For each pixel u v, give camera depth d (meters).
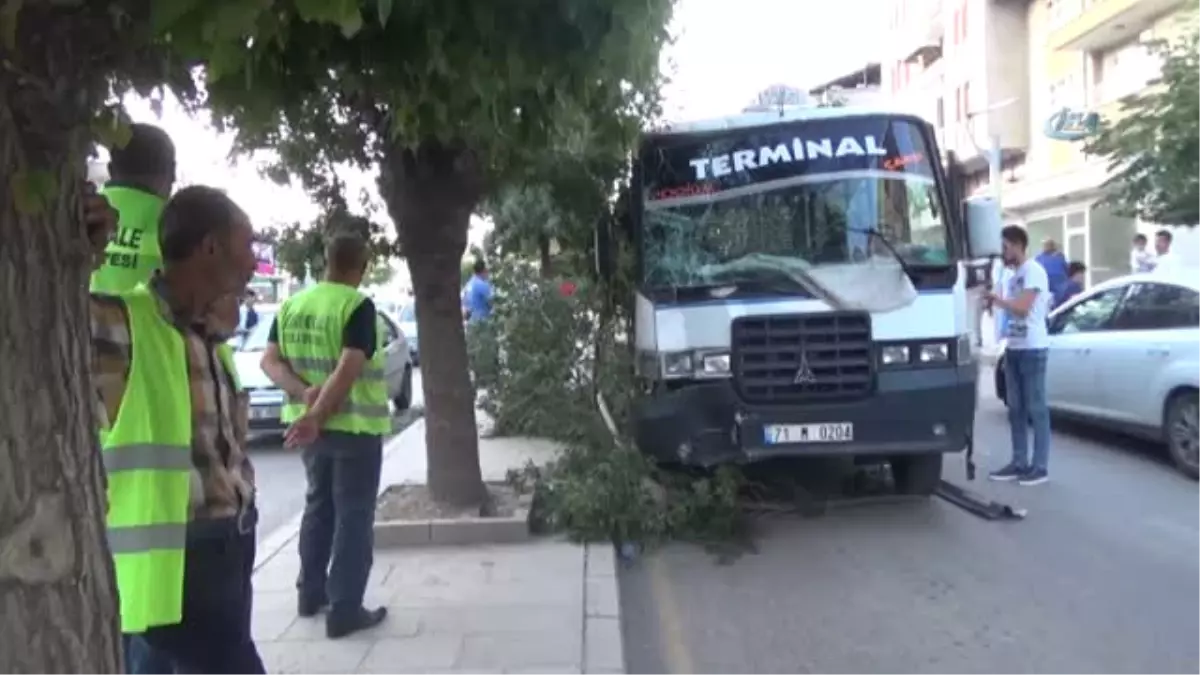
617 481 7.69
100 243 2.43
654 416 7.72
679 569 7.15
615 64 2.94
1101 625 5.82
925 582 6.68
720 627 5.97
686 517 7.70
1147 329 10.22
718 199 7.90
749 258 7.78
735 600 6.45
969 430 7.77
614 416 9.19
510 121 3.45
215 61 2.12
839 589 6.59
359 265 5.68
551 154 7.02
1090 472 9.87
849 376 7.60
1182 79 15.67
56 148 2.09
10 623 2.11
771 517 8.46
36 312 2.11
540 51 2.87
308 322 5.61
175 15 1.99
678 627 5.99
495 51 2.85
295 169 7.78
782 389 7.62
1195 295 9.74
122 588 3.01
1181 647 5.46
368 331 5.43
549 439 11.40
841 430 7.59
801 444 7.58
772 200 7.88
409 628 5.70
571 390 10.73
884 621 5.98
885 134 7.96
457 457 7.94
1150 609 6.06
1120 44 28.73
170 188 3.77
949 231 7.85
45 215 2.11
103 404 3.00
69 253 2.18
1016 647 5.52
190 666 3.26
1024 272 9.27
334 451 5.51
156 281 3.30
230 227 3.29
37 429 2.12
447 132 3.56
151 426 3.08
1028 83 35.19
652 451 7.79
